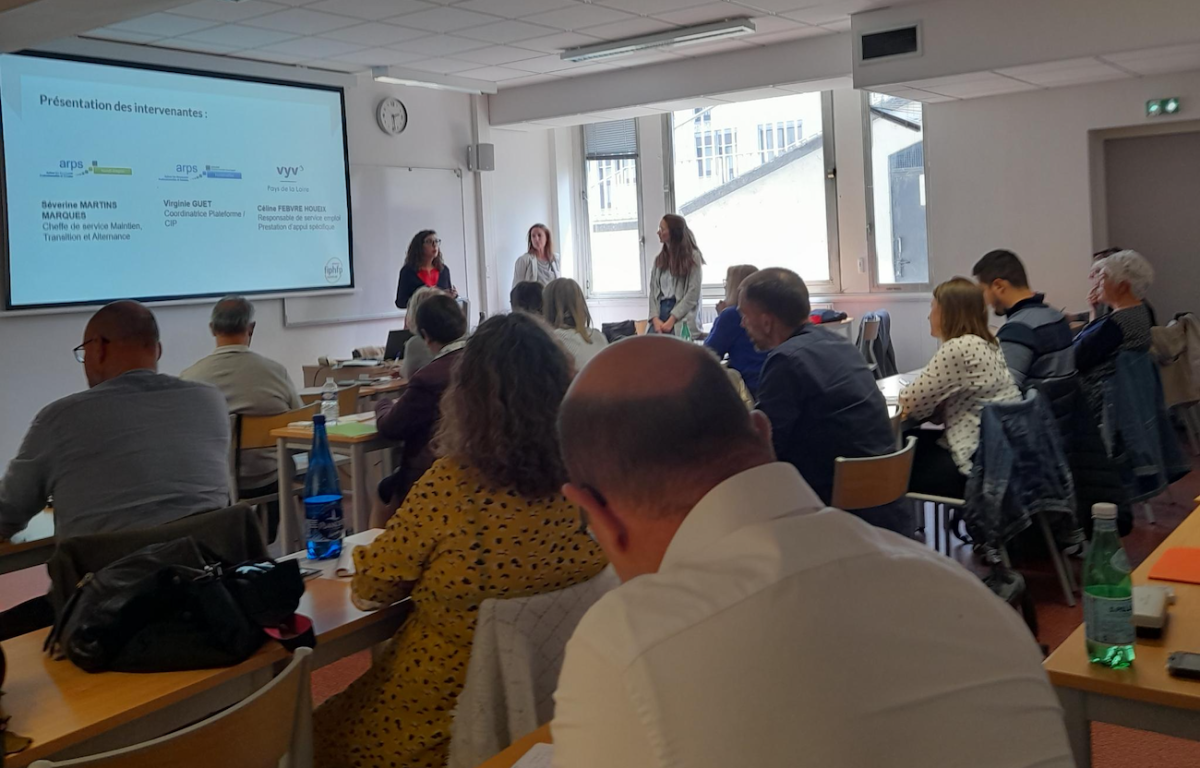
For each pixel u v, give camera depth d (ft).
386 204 27.78
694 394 2.79
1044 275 23.63
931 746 2.44
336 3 19.66
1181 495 16.92
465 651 5.98
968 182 24.38
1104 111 22.45
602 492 2.89
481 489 5.88
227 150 23.88
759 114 29.43
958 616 2.64
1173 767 8.41
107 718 4.95
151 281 22.50
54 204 20.74
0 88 19.77
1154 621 5.23
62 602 6.23
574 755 2.56
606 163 32.37
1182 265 23.57
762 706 2.39
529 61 26.17
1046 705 2.69
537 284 15.34
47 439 7.73
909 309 27.35
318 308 26.14
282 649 5.74
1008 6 20.18
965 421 12.09
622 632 2.54
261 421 13.50
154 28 20.99
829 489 9.79
